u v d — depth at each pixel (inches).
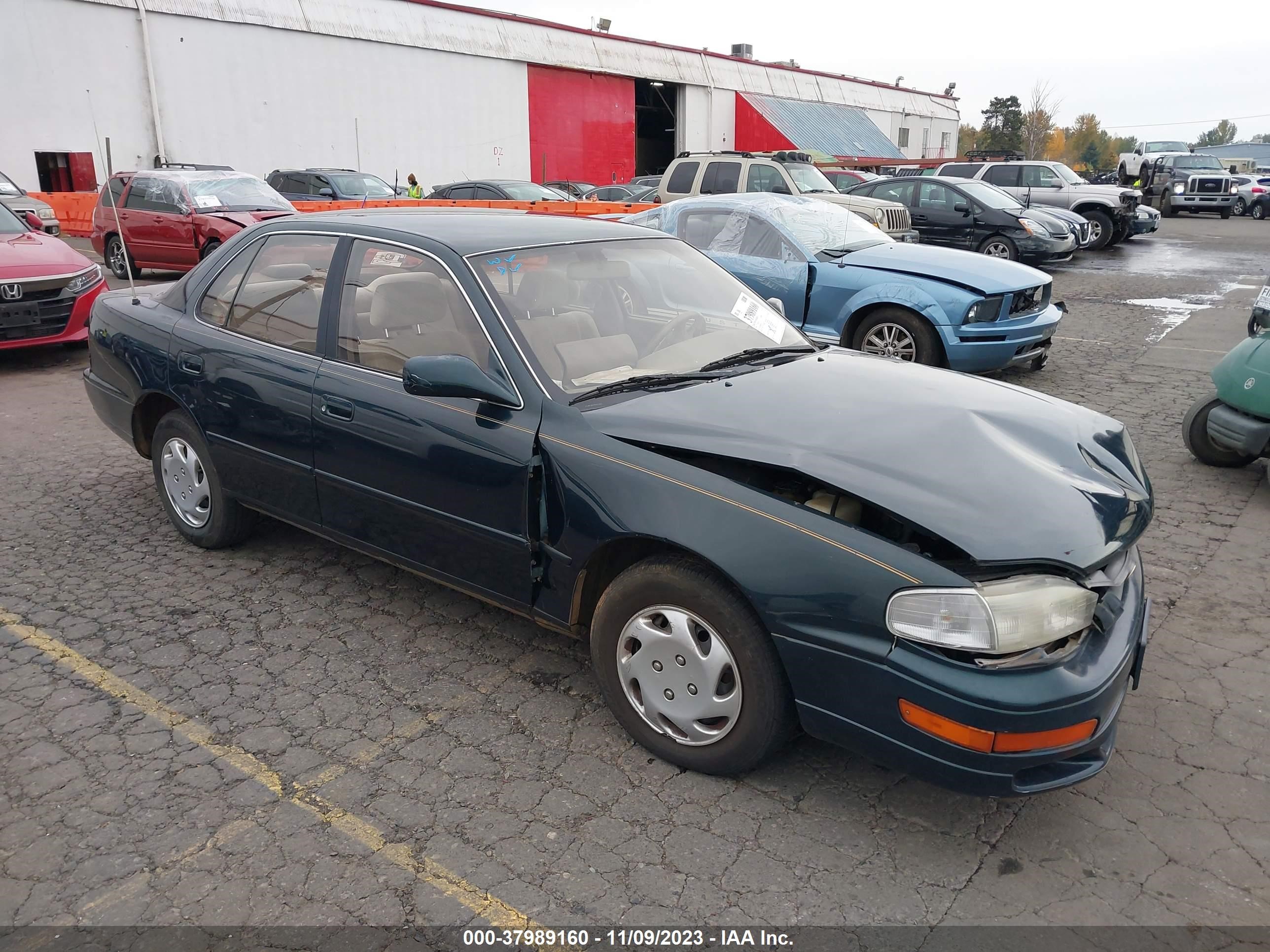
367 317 142.5
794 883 99.9
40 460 238.7
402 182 1154.7
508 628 154.6
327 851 104.0
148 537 189.2
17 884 98.8
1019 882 100.3
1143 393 311.7
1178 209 1181.1
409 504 135.6
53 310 335.3
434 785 115.2
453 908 96.0
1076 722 96.0
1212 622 157.8
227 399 159.3
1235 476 231.1
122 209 555.8
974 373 303.3
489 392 121.3
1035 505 103.2
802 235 327.0
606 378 130.8
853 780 117.2
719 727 113.5
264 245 163.6
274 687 136.6
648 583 113.9
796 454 109.3
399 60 1123.9
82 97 886.4
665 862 102.6
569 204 659.4
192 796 112.8
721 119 1563.7
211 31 962.7
